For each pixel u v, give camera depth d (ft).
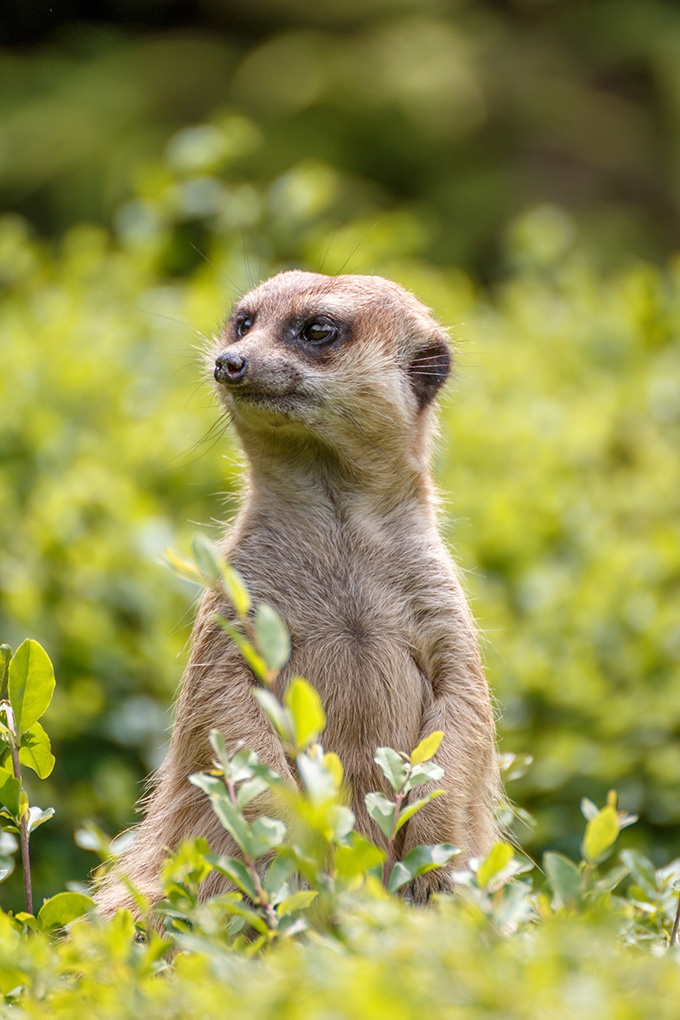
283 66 97.19
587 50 106.32
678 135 101.76
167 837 23.75
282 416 25.46
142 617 35.86
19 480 40.75
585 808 21.17
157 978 17.08
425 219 94.38
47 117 94.02
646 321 54.03
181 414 42.65
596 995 12.94
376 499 25.70
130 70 98.68
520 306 55.77
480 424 44.88
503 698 36.11
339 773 17.11
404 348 27.45
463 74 97.96
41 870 33.37
